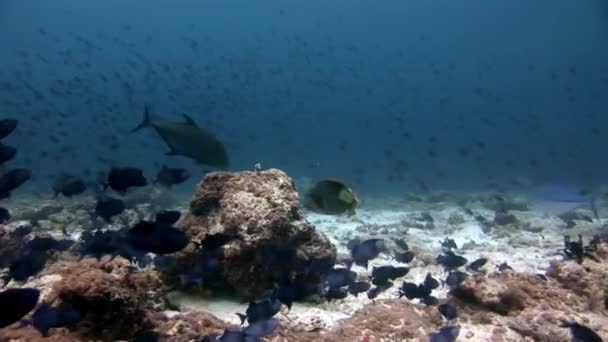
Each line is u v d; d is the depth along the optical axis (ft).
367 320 16.94
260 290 20.15
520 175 91.45
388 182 81.15
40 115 65.05
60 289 13.75
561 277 21.12
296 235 20.83
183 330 15.56
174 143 17.02
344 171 93.86
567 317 17.30
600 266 21.99
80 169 80.64
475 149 152.15
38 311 12.04
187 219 22.35
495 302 18.34
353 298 21.97
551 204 56.39
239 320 18.65
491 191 66.80
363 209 53.93
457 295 19.54
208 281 20.92
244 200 21.12
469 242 35.78
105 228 35.81
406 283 19.19
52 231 36.17
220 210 21.72
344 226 42.80
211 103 84.58
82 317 13.56
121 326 14.05
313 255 20.92
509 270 21.75
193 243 20.94
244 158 108.68
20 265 17.52
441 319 17.83
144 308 15.84
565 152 135.95
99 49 94.02
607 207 53.78
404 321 16.76
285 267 20.18
